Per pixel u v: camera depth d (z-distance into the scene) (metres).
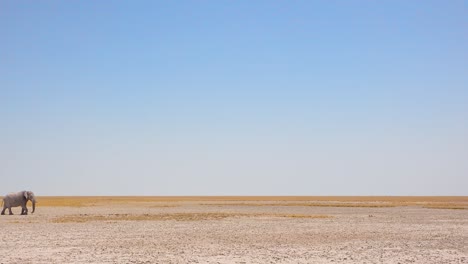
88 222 49.53
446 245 32.22
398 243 33.19
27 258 26.22
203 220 52.94
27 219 53.41
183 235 37.56
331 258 26.56
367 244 32.59
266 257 26.75
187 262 25.03
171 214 63.47
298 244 32.34
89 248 30.11
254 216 60.03
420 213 69.75
